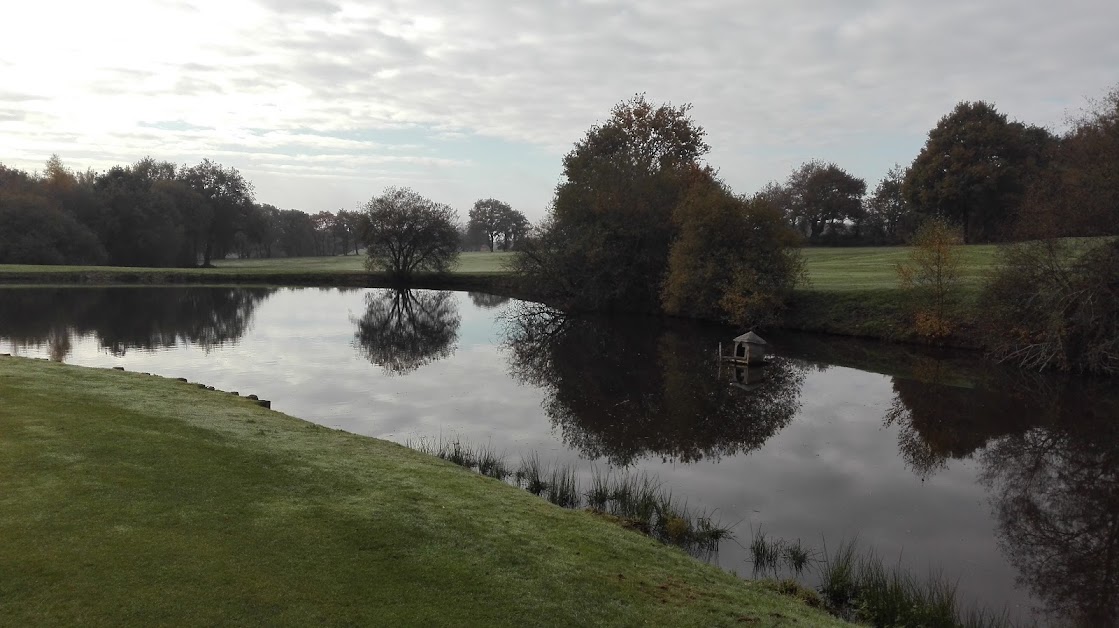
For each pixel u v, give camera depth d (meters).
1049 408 24.38
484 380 28.31
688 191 53.56
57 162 96.50
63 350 32.19
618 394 26.25
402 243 78.50
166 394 15.56
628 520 13.15
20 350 31.86
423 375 28.89
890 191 97.06
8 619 6.09
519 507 11.19
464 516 10.09
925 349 35.88
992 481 17.14
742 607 8.76
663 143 69.06
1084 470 18.03
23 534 7.62
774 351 36.12
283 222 156.25
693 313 50.41
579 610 7.73
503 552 8.96
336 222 168.25
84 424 11.81
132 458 10.39
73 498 8.69
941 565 12.50
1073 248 31.08
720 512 14.62
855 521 14.39
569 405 24.14
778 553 12.56
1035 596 11.47
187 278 75.00
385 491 10.59
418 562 8.23
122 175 100.44
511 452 18.25
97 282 70.06
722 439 20.36
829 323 42.09
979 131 66.56
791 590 10.69
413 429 20.08
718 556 12.35
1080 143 33.16
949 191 66.06
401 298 64.94
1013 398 25.88
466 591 7.71
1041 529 14.23
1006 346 32.00
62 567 7.04
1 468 9.42
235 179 107.88
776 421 22.56
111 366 28.16
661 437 20.42
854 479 17.05
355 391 25.12
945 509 15.21
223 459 10.93
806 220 104.56
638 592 8.54
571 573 8.70
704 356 35.38
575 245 55.03
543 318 52.03
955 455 19.22
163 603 6.62
